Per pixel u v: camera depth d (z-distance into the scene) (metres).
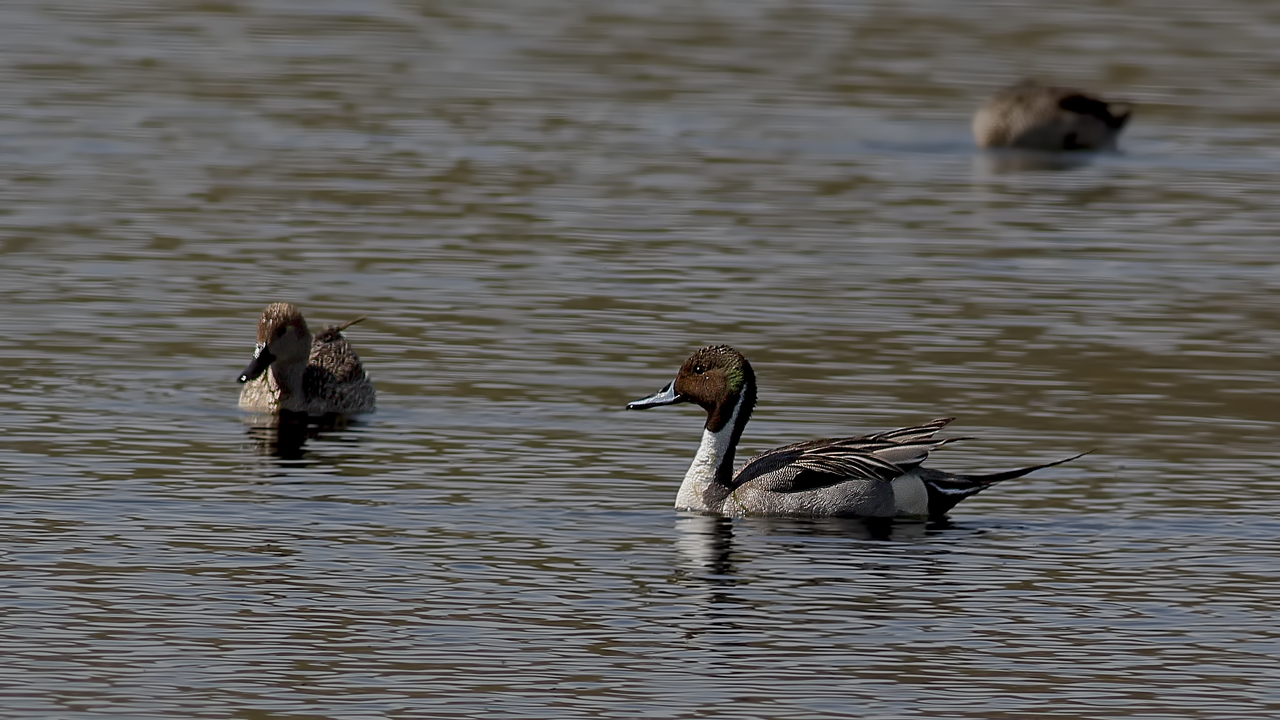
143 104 37.16
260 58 42.59
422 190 30.22
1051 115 35.59
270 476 16.19
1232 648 12.39
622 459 17.05
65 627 12.32
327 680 11.54
